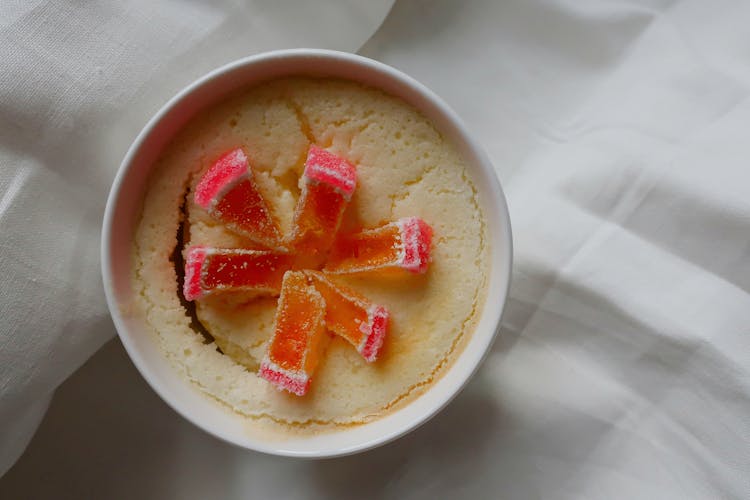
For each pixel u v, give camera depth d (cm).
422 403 24
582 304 28
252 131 24
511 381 29
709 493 27
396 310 24
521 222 28
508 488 28
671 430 28
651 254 28
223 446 29
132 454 29
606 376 28
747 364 27
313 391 24
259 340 24
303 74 24
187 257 24
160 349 24
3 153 26
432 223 24
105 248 23
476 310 24
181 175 24
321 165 23
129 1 26
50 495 29
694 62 28
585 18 29
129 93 26
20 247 26
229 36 27
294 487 29
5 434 27
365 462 29
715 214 27
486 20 29
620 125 28
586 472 28
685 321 27
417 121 24
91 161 27
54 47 26
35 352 26
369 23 28
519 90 29
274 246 24
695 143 28
